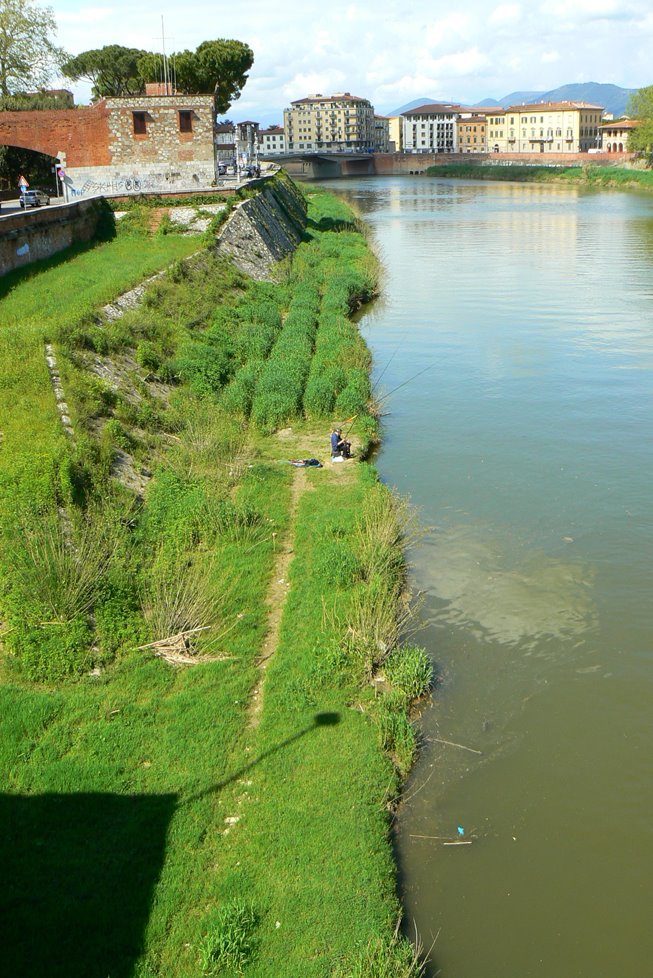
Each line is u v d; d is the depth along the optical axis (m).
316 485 24.19
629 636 17.91
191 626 16.72
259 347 36.09
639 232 80.12
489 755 14.56
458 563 20.78
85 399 24.16
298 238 68.56
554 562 20.81
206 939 10.34
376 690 15.70
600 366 37.56
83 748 13.34
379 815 12.69
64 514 18.94
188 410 27.97
